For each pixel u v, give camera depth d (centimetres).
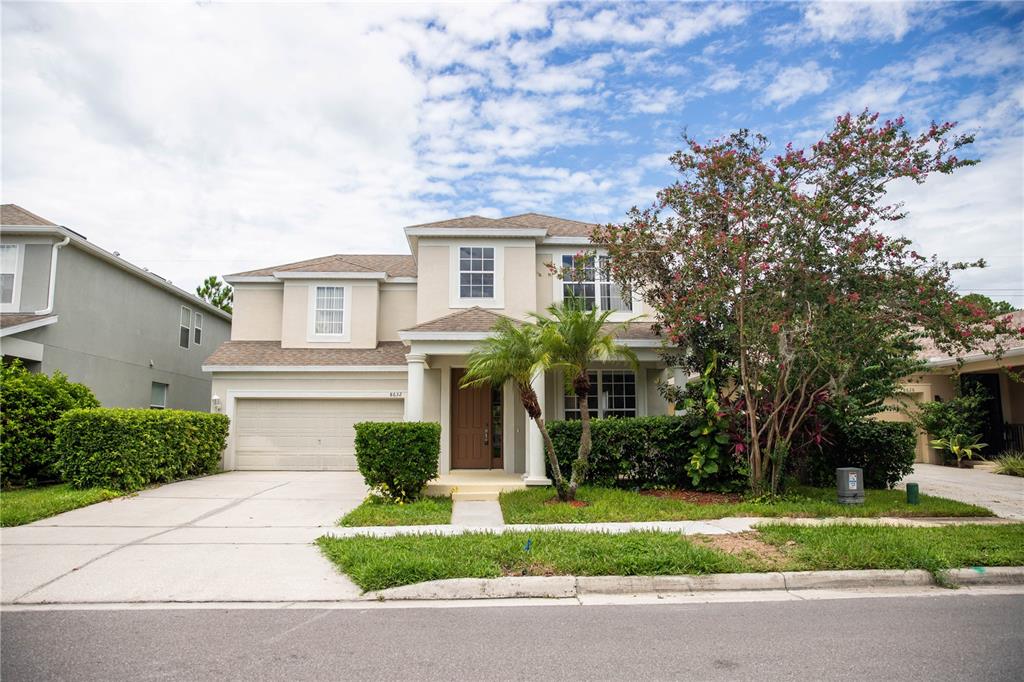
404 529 925
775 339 1071
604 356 1377
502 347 1086
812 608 607
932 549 747
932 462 1923
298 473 1644
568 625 555
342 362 1717
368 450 1152
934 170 1020
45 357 1568
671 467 1284
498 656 479
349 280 1875
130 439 1239
